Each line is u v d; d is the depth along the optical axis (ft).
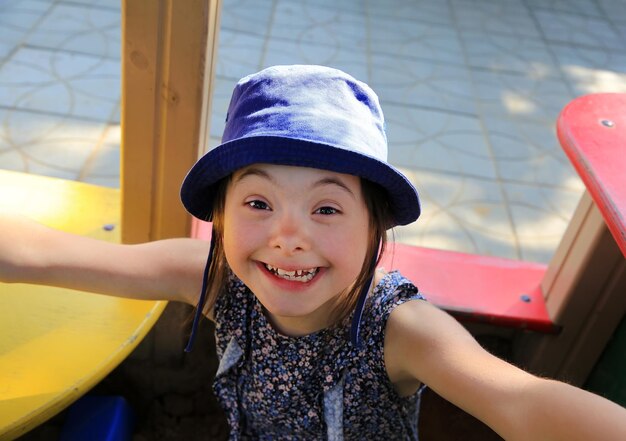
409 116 9.39
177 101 3.55
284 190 2.43
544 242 7.50
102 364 3.39
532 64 11.44
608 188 3.34
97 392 5.34
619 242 3.09
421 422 5.17
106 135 8.00
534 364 4.95
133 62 3.45
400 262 5.07
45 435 4.99
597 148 3.68
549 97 10.49
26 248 3.14
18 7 10.32
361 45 11.07
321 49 10.72
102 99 8.61
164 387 5.39
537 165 8.80
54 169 7.35
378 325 2.97
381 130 2.61
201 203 2.89
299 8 11.94
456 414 5.10
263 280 2.64
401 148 8.68
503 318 4.69
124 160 3.82
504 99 10.22
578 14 13.71
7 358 3.34
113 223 4.33
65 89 8.68
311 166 2.36
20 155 7.47
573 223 4.69
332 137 2.35
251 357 3.22
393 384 3.13
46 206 4.37
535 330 4.71
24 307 3.63
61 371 3.32
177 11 3.26
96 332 3.56
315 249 2.49
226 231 2.67
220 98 9.00
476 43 11.84
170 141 3.70
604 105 4.16
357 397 3.13
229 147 2.38
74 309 3.67
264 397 3.27
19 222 3.23
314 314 3.00
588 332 4.65
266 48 10.43
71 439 4.54
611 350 4.62
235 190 2.55
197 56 3.38
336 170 2.37
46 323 3.56
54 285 3.21
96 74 9.09
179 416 5.34
